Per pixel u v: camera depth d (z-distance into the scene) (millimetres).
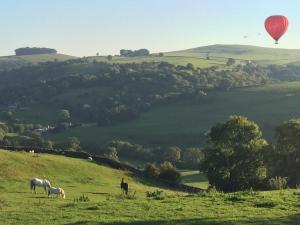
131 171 72688
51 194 45500
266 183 68812
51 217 26719
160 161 141875
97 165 69688
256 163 73938
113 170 69688
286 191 34500
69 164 64938
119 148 149000
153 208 28219
